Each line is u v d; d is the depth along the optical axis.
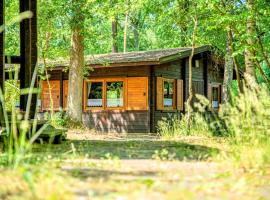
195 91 23.80
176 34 29.28
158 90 21.19
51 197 4.07
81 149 10.24
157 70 21.17
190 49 22.03
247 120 8.48
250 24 16.30
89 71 22.50
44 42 22.33
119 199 4.31
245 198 4.63
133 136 16.94
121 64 20.58
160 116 21.34
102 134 17.58
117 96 21.89
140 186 4.97
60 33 21.59
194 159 8.19
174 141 13.35
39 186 4.50
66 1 19.86
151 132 20.86
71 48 20.62
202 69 24.61
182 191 4.59
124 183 5.23
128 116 21.45
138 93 21.25
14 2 21.81
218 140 13.16
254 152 7.39
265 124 8.42
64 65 22.34
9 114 11.16
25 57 12.00
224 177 5.89
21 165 6.19
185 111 22.88
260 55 17.80
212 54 24.25
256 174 6.24
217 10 16.92
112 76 21.92
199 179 5.67
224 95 22.47
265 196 4.81
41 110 24.22
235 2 17.56
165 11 18.97
